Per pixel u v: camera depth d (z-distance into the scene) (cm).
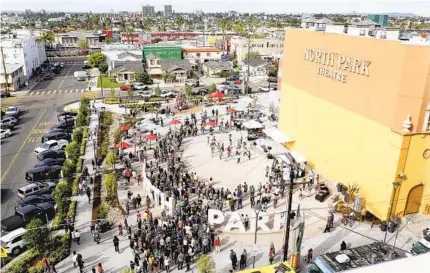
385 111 3197
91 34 17062
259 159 4722
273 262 2742
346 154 3769
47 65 12088
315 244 2978
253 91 8875
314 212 3447
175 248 2762
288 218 2591
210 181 4091
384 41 3162
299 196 3694
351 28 3934
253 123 5453
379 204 3319
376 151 3334
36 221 2828
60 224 3147
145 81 9506
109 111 6938
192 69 11162
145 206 3544
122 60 10331
